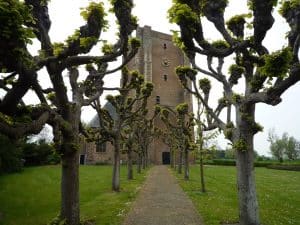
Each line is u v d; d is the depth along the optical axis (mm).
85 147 54000
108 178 24969
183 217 10836
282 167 51344
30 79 6812
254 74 8992
